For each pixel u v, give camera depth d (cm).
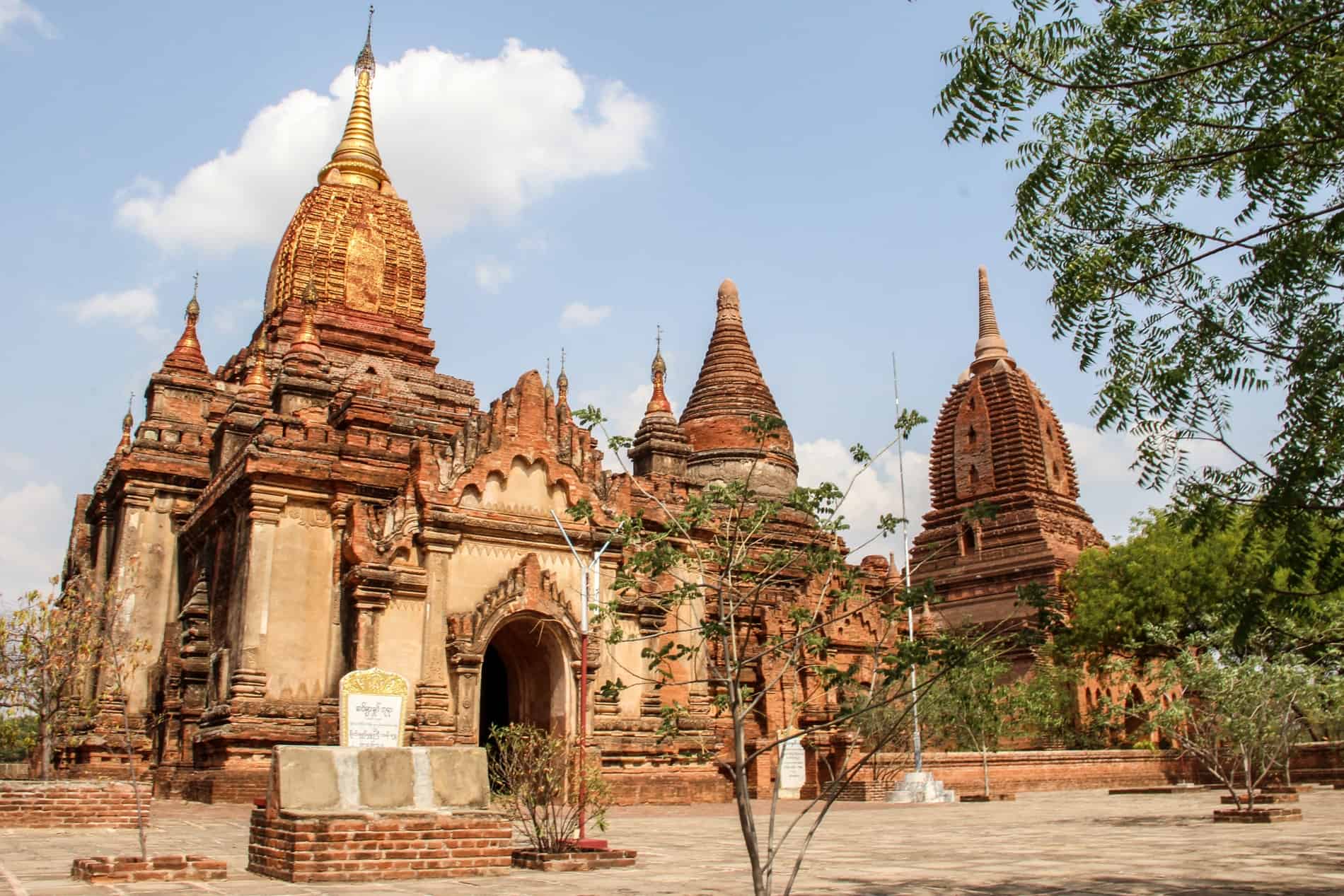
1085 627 5712
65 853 2011
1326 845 2236
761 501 1292
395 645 3672
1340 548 1059
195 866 1680
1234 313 1209
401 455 4156
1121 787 5472
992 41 1180
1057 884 1625
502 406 4116
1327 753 5194
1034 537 7112
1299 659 2975
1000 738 5478
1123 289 1245
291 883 1623
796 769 4400
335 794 1780
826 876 1738
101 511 4928
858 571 1273
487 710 4538
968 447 7638
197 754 3766
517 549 3978
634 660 4112
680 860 2002
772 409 6406
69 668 2894
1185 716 3195
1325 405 1041
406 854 1708
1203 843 2305
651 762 4028
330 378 4950
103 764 4041
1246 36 1153
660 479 4803
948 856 2067
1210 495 1138
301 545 3875
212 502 4144
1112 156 1218
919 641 1148
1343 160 1144
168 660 4200
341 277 5928
